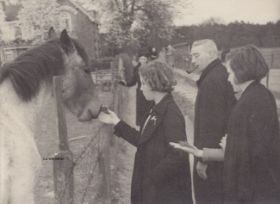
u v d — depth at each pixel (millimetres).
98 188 3957
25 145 3189
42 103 3346
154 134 3537
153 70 3545
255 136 3660
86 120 3648
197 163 3844
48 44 3406
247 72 3643
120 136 3773
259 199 3754
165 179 3600
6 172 3131
